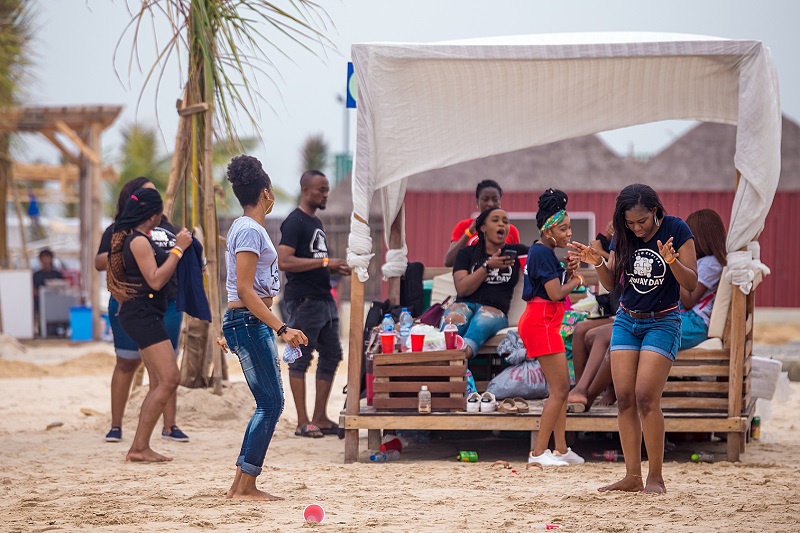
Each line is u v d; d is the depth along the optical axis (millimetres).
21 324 28859
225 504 7180
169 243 10523
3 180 29281
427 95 9977
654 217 7508
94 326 28516
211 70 12016
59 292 30109
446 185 32219
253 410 12633
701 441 10945
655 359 7520
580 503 7207
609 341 9977
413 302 12336
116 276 9602
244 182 7207
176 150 12562
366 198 9797
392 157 9977
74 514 6750
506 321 11141
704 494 7621
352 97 10859
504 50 9586
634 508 6992
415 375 9938
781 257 33125
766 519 6594
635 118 10172
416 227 32156
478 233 11312
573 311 10922
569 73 9938
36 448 10555
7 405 14805
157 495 7504
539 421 9578
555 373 9117
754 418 11188
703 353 9836
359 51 9766
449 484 8242
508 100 10047
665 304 7551
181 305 9914
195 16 11883
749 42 9336
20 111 26531
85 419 13125
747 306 9961
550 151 33250
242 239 7043
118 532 6172
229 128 12094
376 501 7371
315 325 11617
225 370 13102
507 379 10477
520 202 32562
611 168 33000
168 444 10812
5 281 28688
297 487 7980
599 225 32594
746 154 9359
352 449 9766
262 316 7043
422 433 11414
